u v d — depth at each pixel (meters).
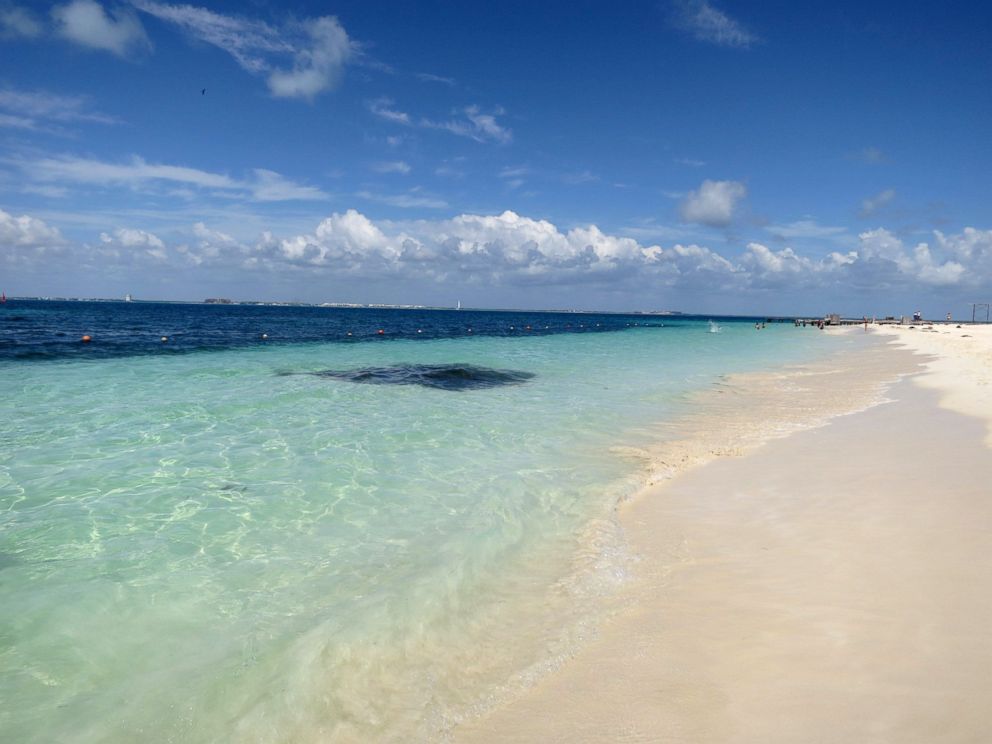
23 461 8.54
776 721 3.30
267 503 7.16
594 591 5.15
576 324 94.25
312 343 34.50
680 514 6.94
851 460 8.75
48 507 6.83
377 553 5.86
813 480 7.88
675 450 10.02
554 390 16.95
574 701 3.68
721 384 18.67
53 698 3.68
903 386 17.14
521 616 4.77
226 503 7.12
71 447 9.30
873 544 5.59
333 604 4.86
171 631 4.43
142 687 3.81
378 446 9.91
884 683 3.52
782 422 12.31
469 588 5.21
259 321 68.62
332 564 5.60
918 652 3.79
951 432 10.09
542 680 3.93
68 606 4.73
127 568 5.41
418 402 14.34
